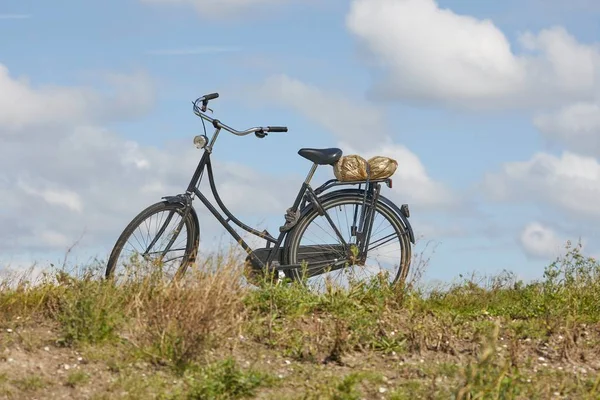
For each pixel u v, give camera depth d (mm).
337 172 9109
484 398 5160
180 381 5645
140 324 6465
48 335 6387
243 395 5445
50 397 5297
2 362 5770
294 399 5344
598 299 8555
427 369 6090
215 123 8547
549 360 6570
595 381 5863
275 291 7617
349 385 5441
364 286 8039
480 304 8547
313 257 9070
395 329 7105
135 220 8023
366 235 9164
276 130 8812
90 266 7395
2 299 6926
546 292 8742
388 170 9125
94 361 5914
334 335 6699
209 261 6793
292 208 9039
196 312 6086
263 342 6645
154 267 7609
